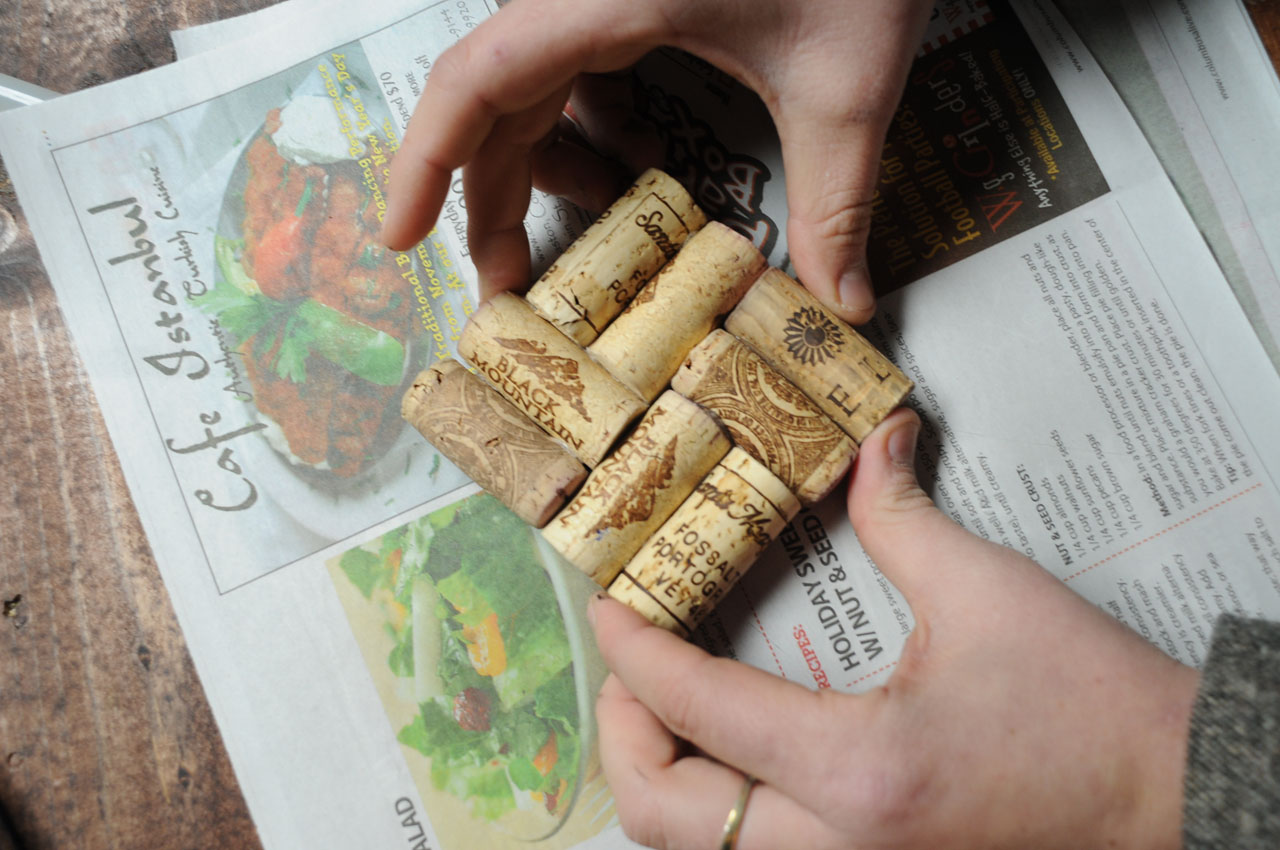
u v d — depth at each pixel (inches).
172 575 10.1
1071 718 7.9
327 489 10.2
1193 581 9.7
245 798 9.9
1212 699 7.1
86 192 10.5
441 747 9.9
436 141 8.7
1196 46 10.0
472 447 9.2
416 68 10.6
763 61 8.6
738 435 9.1
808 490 9.1
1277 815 6.8
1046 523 9.9
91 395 10.3
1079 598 8.5
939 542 8.9
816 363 9.2
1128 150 10.0
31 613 10.1
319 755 9.9
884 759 7.8
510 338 9.3
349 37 10.6
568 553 9.0
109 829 9.9
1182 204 9.9
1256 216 9.9
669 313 9.2
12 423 10.3
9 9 10.6
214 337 10.4
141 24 10.6
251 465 10.3
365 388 10.3
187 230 10.5
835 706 8.1
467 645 10.0
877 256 10.1
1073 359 10.0
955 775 7.9
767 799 8.2
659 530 9.2
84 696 10.0
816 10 8.2
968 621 8.4
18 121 10.4
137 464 10.2
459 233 10.5
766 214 10.3
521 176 9.4
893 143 10.2
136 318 10.4
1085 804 7.8
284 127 10.6
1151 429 9.9
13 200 10.4
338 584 10.1
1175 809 7.7
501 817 9.9
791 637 9.9
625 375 9.2
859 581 9.9
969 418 10.0
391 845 9.8
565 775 9.9
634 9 8.3
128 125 10.5
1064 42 10.1
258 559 10.1
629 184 10.2
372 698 10.0
